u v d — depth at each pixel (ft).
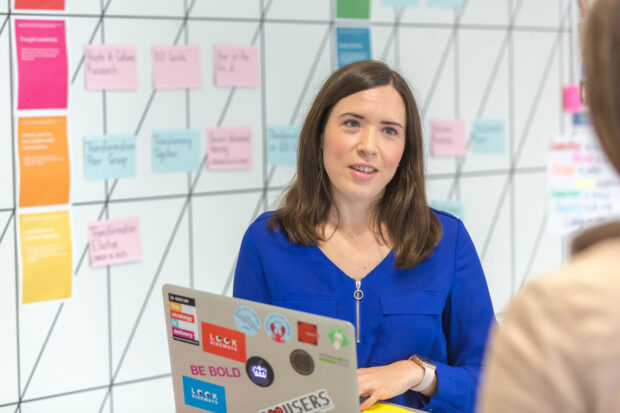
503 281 8.14
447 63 7.57
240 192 6.68
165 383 6.48
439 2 7.45
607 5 1.76
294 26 6.77
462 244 4.39
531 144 8.19
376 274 4.21
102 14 5.91
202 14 6.35
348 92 4.09
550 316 1.67
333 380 2.92
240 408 3.28
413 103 4.26
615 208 8.76
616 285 1.64
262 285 4.37
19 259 5.72
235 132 6.58
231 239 6.69
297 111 6.88
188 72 6.31
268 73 6.70
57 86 5.77
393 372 3.82
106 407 6.20
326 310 4.17
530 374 1.67
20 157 5.67
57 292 5.90
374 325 4.16
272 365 3.09
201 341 3.32
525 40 8.05
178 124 6.33
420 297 4.17
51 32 5.71
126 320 6.23
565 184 8.45
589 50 1.80
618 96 1.73
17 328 5.75
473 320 4.30
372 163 4.03
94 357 6.11
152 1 6.11
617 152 1.75
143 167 6.20
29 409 5.84
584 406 1.65
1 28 5.52
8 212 5.66
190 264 6.50
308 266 4.26
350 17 7.02
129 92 6.09
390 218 4.31
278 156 6.83
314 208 4.34
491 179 7.95
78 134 5.90
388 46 7.23
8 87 5.58
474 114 7.79
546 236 8.39
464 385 3.98
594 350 1.60
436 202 7.59
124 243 6.16
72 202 5.91
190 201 6.45
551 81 8.27
